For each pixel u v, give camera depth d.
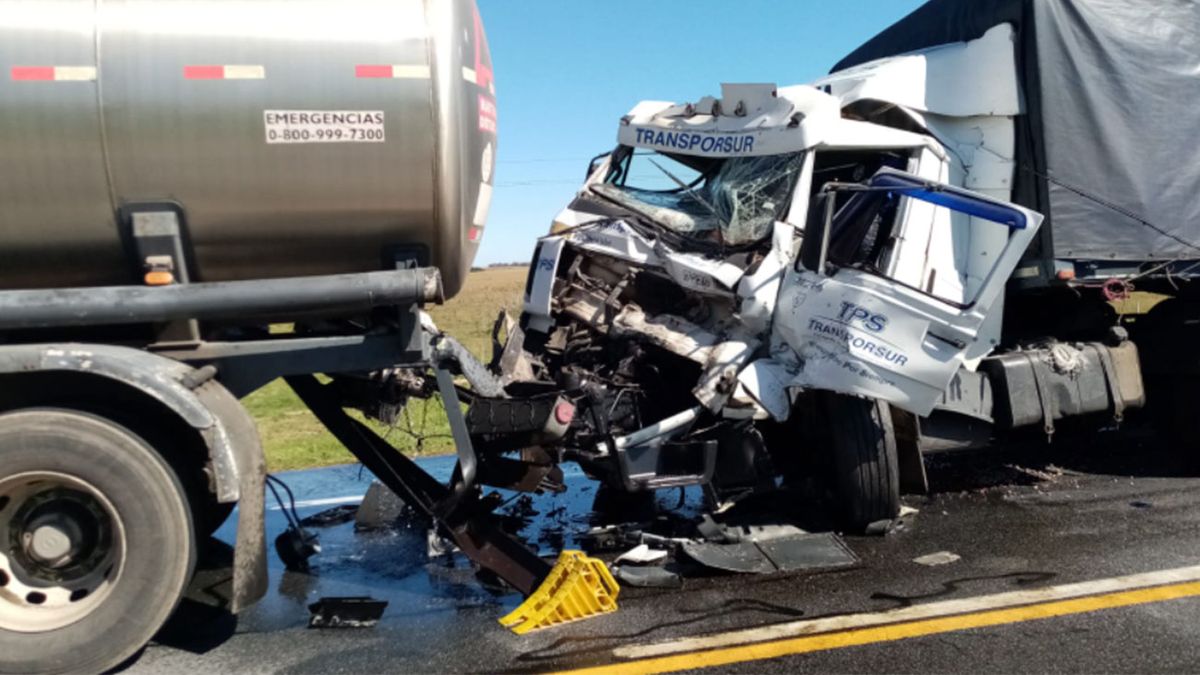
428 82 4.09
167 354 4.14
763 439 5.83
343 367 4.31
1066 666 3.74
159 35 3.80
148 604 3.71
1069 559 5.09
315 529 6.22
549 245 6.26
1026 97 6.45
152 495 3.70
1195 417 7.09
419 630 4.35
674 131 6.59
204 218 3.96
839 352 5.25
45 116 3.71
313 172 4.01
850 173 6.30
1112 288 6.57
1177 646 3.90
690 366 5.75
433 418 9.77
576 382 5.45
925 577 4.89
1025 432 6.56
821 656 3.89
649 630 4.25
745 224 5.89
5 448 3.62
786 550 5.29
